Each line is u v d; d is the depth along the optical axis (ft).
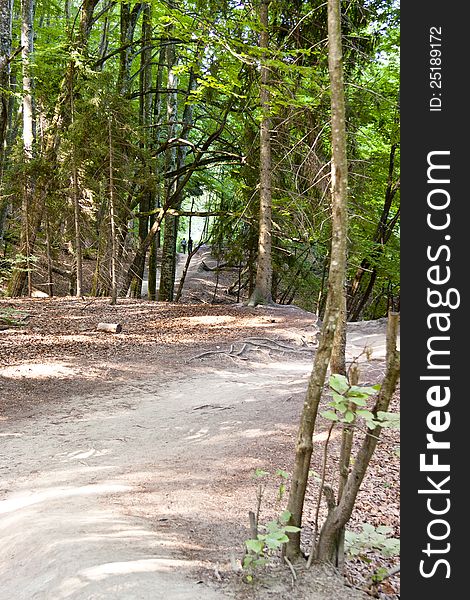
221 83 53.01
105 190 59.67
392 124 55.47
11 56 55.21
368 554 14.10
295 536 11.94
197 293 104.47
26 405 30.86
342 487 12.01
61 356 39.52
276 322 53.47
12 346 40.60
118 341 44.57
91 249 67.41
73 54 59.21
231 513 16.46
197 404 31.42
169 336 47.14
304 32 54.39
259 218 63.16
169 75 80.64
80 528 14.15
